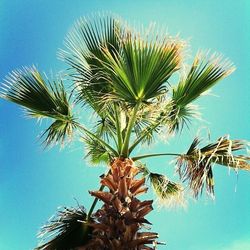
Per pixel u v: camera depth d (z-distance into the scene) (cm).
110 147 756
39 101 760
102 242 597
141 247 593
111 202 629
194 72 704
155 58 638
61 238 732
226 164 699
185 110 761
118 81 674
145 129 775
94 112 808
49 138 785
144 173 812
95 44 761
